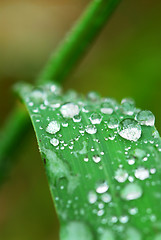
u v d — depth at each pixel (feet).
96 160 0.36
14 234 0.67
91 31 0.44
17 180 0.71
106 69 0.79
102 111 0.38
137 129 0.37
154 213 0.34
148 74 0.74
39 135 0.37
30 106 0.39
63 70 0.45
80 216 0.34
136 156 0.36
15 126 0.46
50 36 0.85
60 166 0.35
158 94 0.71
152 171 0.35
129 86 0.74
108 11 0.43
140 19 0.84
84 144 0.36
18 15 0.85
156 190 0.35
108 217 0.34
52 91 0.43
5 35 0.82
